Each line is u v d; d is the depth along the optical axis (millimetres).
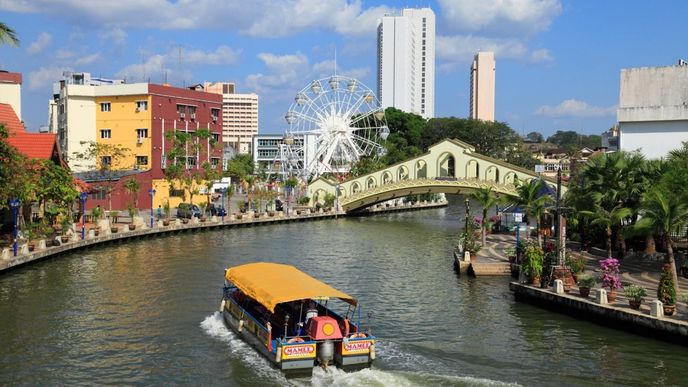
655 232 35312
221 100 108000
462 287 42000
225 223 80500
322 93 135125
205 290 39969
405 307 36156
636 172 45812
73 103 96688
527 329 31141
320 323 24969
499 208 87125
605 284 32938
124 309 34906
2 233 58000
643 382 23922
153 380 24328
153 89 95188
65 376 24766
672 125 58906
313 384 23438
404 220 99000
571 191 50844
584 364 25875
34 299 37031
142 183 93000
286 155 152125
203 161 100188
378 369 25141
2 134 47750
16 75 95500
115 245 61688
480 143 182000
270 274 29984
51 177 56812
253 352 27391
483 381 23594
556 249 37844
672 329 28219
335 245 65250
